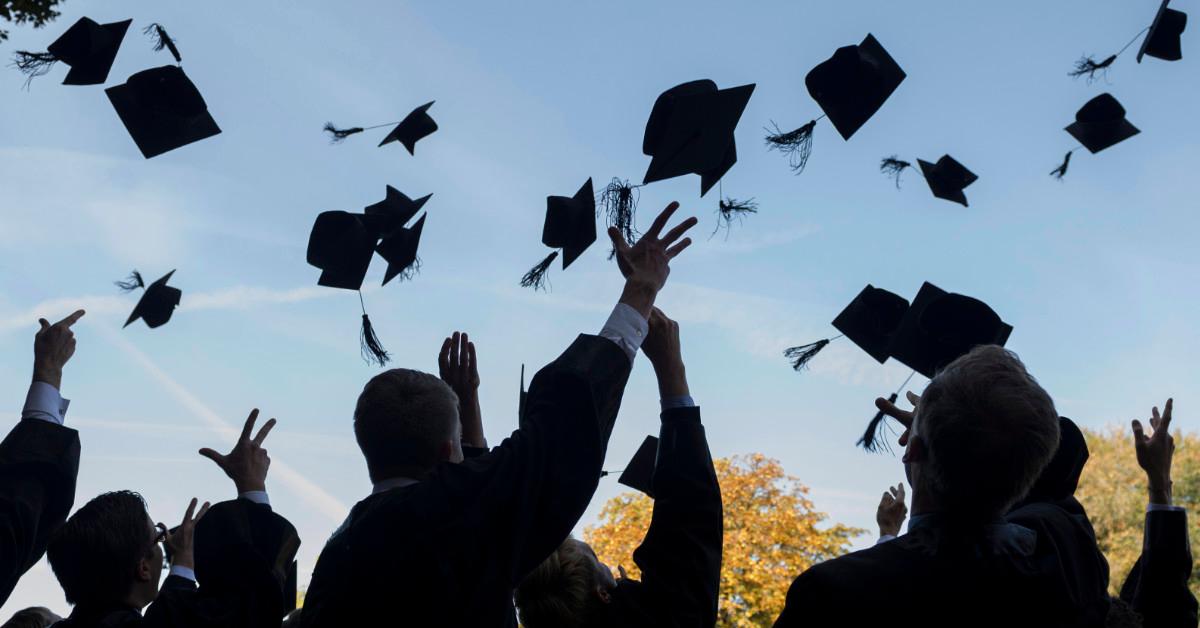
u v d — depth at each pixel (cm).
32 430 246
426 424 192
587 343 188
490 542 169
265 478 246
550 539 174
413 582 166
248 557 211
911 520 171
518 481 172
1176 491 2234
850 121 369
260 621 208
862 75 365
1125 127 447
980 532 160
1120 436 2427
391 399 193
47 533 245
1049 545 162
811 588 162
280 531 224
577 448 177
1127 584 254
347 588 169
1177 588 228
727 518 2188
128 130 398
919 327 296
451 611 165
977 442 157
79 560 232
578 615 225
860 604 157
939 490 162
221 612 205
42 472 243
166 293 420
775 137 278
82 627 228
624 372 188
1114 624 212
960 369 167
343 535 179
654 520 211
